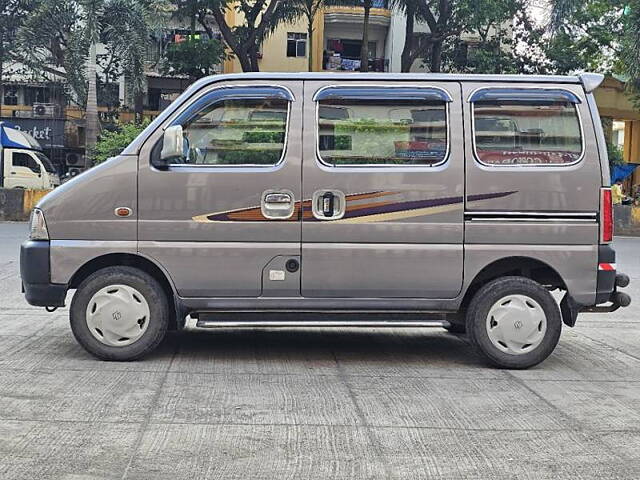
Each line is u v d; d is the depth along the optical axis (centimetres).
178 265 639
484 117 647
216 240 638
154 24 2962
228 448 456
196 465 429
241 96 644
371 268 641
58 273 639
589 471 432
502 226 644
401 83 647
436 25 2867
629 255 1739
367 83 646
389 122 645
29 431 478
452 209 641
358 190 638
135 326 647
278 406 542
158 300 646
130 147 642
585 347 773
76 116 3903
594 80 654
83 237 639
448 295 648
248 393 573
